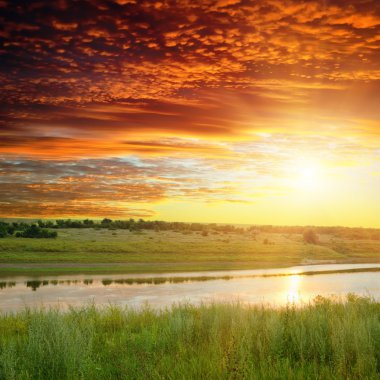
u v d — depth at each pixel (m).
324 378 5.77
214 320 9.07
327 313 9.37
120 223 144.00
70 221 138.62
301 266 73.88
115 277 47.84
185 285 40.59
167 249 81.81
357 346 6.54
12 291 34.06
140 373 5.78
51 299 29.25
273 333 7.47
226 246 93.38
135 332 9.98
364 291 36.69
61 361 6.19
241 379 5.41
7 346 7.40
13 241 73.62
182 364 6.15
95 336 9.00
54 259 61.97
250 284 42.75
